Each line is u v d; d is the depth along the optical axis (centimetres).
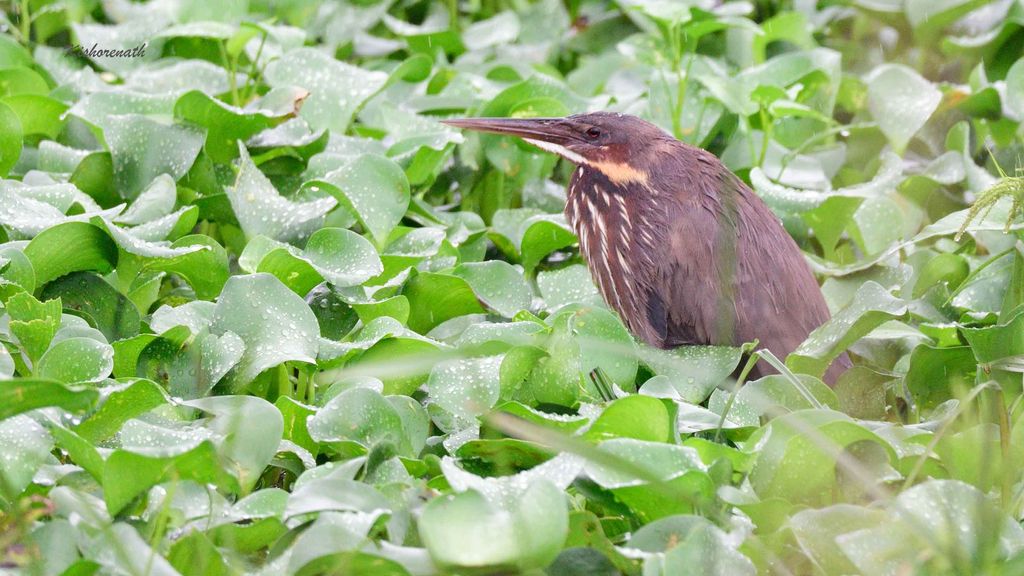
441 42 1672
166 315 955
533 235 1205
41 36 1616
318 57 1371
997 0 1647
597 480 748
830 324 981
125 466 706
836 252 1334
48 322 893
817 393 944
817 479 834
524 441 807
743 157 1477
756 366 1173
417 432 885
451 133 1282
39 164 1232
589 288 1213
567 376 913
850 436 815
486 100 1456
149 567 648
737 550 737
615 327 1000
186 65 1423
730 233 1190
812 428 774
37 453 750
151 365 913
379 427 840
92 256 1006
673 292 1206
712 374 1023
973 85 1561
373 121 1470
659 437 816
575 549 731
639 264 1220
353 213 1130
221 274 1055
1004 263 1183
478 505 695
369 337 966
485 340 969
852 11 1756
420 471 836
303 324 933
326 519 720
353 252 1033
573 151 1277
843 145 1488
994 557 731
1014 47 1617
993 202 960
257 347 919
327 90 1352
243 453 782
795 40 1655
